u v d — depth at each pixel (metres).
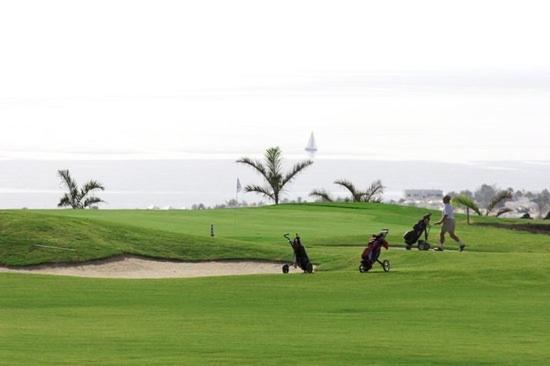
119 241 89.56
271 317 50.88
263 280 69.81
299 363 36.59
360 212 139.75
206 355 38.38
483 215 151.00
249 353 38.84
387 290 63.19
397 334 44.41
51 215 96.62
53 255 84.00
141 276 81.00
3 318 50.88
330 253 89.50
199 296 61.44
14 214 94.38
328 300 58.69
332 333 44.84
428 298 59.19
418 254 78.88
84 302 58.69
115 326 47.41
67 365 36.00
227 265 86.56
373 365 36.31
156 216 122.88
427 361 37.16
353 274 70.81
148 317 51.12
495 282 65.12
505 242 101.81
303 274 72.88
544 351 39.56
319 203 154.38
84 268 82.69
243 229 111.25
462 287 63.72
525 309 53.81
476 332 45.16
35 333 44.69
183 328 46.53
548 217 161.38
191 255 88.25
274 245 94.69
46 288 65.94
